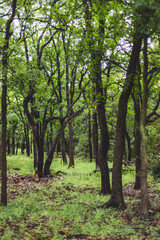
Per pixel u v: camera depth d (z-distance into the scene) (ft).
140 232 19.52
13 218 22.98
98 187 38.27
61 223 22.29
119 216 23.71
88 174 50.52
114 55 30.04
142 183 22.63
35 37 50.21
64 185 38.93
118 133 27.09
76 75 56.03
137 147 36.50
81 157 105.81
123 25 26.22
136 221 21.70
